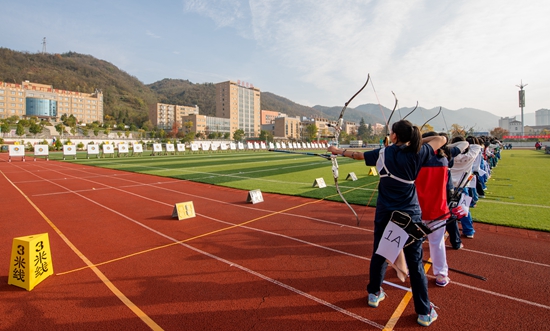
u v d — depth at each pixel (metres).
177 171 18.67
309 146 62.84
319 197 9.87
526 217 6.91
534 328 2.93
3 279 4.18
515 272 4.19
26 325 3.12
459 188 5.04
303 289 3.78
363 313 3.24
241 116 127.12
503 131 80.12
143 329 3.03
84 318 3.23
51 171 19.58
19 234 6.29
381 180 3.20
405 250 3.04
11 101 99.56
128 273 4.32
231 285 3.92
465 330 2.92
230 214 7.79
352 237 5.79
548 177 14.02
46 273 4.17
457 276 4.10
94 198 10.25
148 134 101.88
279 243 5.50
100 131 97.00
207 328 3.02
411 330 2.94
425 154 3.08
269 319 3.15
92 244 5.59
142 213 8.05
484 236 5.76
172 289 3.83
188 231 6.34
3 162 27.38
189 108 144.00
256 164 23.69
